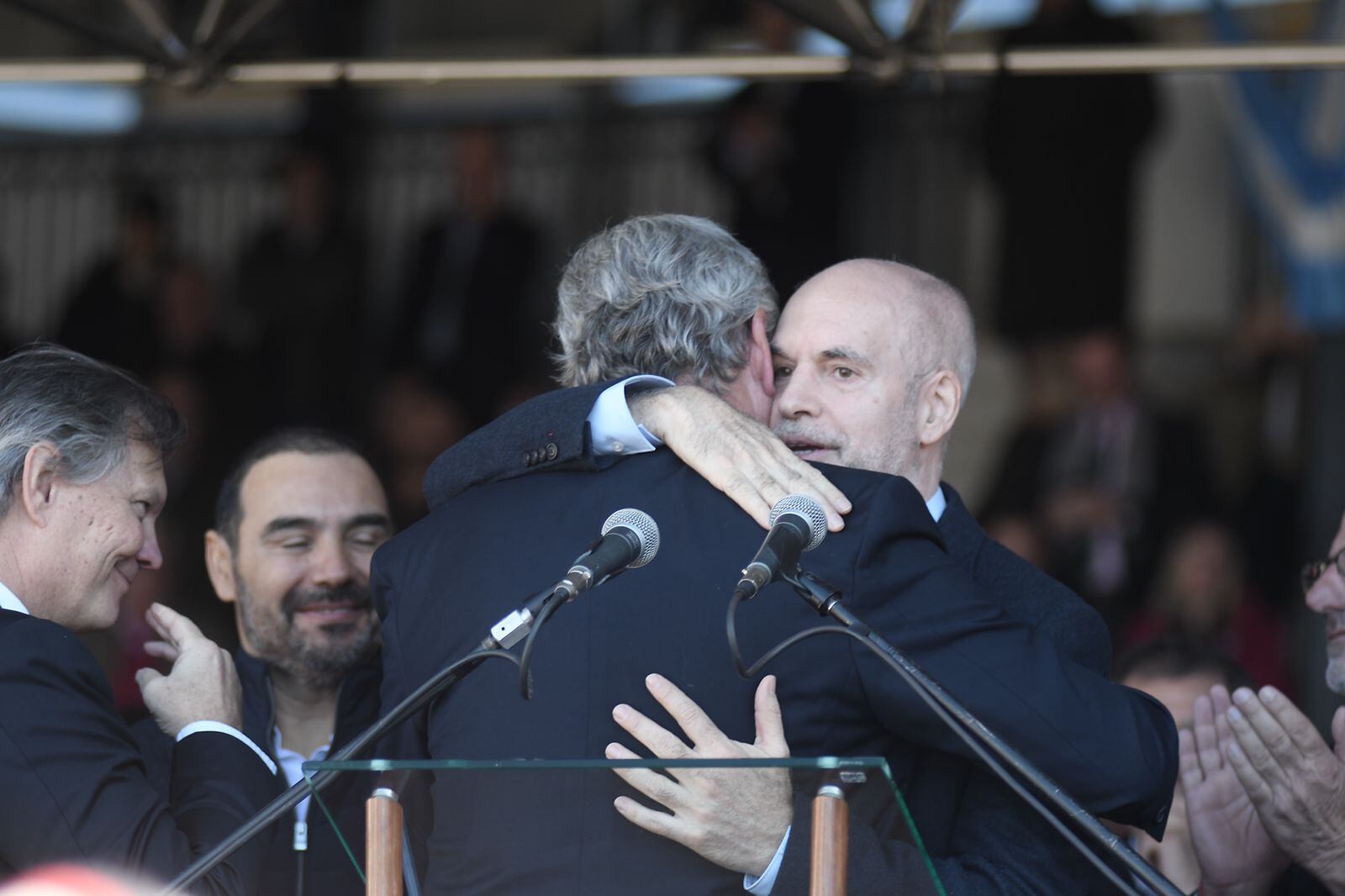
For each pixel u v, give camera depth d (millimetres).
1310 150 24500
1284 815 10492
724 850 7723
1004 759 8039
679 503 8953
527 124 31609
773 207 26719
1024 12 28938
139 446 10383
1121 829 12602
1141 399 26625
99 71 13922
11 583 10047
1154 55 12969
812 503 8211
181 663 10711
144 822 9102
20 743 9125
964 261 29359
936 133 29562
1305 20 26234
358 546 12844
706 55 13602
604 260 9945
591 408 9352
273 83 14094
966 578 8836
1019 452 26656
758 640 8539
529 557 9008
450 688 8953
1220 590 23766
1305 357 25609
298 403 29281
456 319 28281
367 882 7523
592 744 8539
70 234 32906
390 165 31703
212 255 32531
